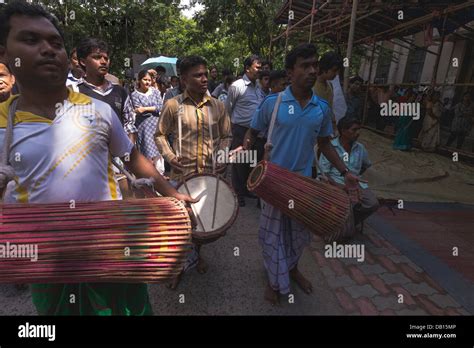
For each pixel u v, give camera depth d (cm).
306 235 259
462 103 816
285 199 222
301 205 221
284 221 254
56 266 130
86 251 132
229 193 256
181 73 273
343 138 352
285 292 246
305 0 863
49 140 133
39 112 135
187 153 280
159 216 140
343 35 1163
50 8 1226
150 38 1698
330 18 886
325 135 263
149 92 471
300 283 278
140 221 137
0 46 128
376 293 276
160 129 279
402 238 372
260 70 468
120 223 135
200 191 258
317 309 254
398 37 1003
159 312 245
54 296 157
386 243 361
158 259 138
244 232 378
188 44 1903
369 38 1123
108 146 154
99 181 146
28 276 129
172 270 141
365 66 1717
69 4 1310
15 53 124
